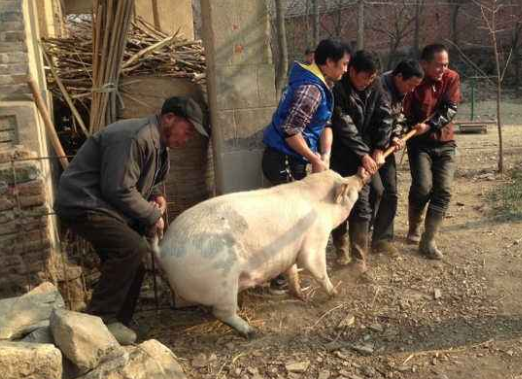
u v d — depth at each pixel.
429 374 3.61
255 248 3.88
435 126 5.08
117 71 5.23
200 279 3.73
